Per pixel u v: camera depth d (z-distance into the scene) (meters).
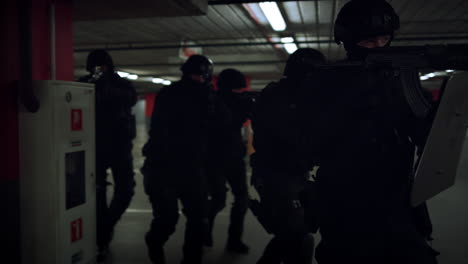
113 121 3.41
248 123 13.86
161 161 2.95
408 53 1.17
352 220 1.18
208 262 3.37
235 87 3.52
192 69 2.96
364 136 1.20
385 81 1.18
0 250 2.35
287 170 2.03
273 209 2.03
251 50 13.16
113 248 3.78
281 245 2.11
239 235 3.63
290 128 1.86
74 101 2.56
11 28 2.40
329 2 6.85
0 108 2.32
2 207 2.34
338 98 1.24
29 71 2.25
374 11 1.25
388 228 1.14
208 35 10.05
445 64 1.14
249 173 9.05
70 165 2.70
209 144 3.50
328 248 1.24
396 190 1.18
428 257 1.10
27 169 2.40
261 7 6.83
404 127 1.17
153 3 3.51
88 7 3.64
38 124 2.38
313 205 1.31
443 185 1.08
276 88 1.97
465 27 9.12
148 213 5.26
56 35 2.93
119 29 9.17
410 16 8.03
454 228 4.36
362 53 1.25
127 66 16.70
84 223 2.67
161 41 10.85
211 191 3.68
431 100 1.21
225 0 4.34
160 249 3.04
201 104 2.97
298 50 1.92
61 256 2.43
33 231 2.41
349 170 1.21
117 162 3.47
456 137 1.06
